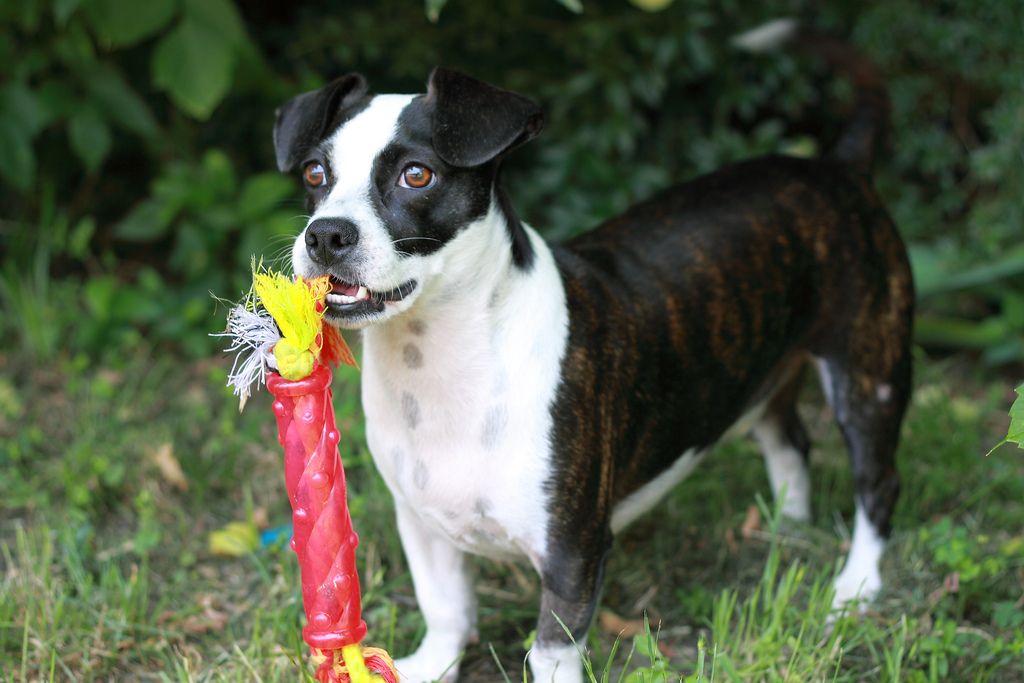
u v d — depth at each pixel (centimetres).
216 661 343
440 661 341
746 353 355
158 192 568
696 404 346
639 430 327
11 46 577
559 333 300
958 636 347
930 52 616
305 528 270
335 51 634
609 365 312
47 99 567
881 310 383
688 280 340
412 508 318
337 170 282
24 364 550
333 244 265
